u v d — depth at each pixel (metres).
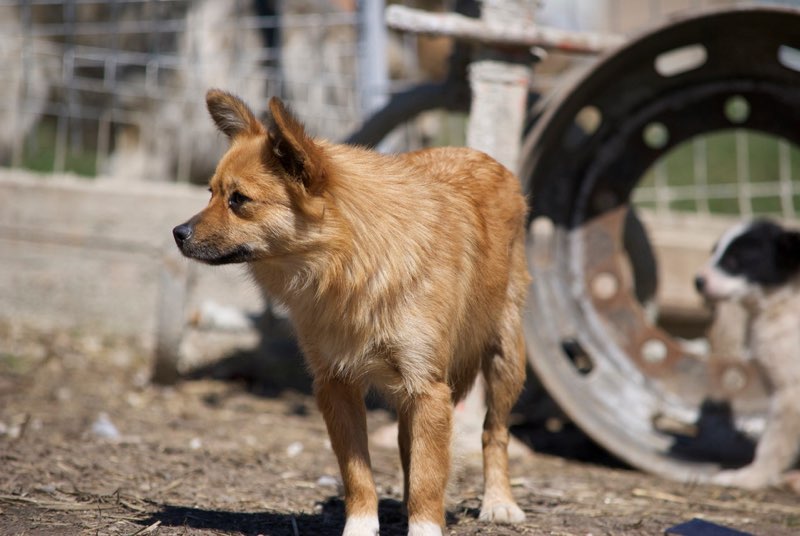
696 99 8.30
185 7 12.18
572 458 8.32
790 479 7.60
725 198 14.10
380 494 6.18
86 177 12.05
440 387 4.80
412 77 14.04
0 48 12.21
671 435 8.33
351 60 12.04
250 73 11.99
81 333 10.66
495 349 5.82
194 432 7.87
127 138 12.56
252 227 4.69
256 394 9.70
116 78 12.29
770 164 15.92
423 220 4.85
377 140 9.47
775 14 7.43
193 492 5.88
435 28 7.62
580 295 8.51
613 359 8.43
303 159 4.55
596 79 7.77
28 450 6.58
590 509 6.10
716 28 7.78
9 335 10.32
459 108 9.34
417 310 4.74
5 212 10.91
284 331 10.34
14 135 12.38
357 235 4.70
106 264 10.92
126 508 5.36
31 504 5.29
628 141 8.39
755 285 8.24
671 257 11.84
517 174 7.75
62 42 13.09
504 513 5.55
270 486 6.21
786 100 8.14
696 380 8.45
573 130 9.49
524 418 9.68
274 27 12.26
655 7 11.56
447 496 5.43
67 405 8.44
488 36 7.65
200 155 12.34
